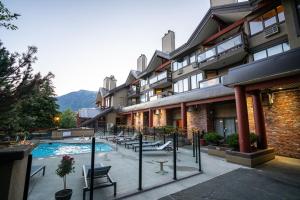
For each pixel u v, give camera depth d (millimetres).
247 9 13633
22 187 3506
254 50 12898
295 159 9273
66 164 4457
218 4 17047
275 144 10539
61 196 4062
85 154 11055
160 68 26781
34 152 14406
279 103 10531
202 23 17484
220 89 12625
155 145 12828
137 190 5176
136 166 8008
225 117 15305
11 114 2988
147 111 24812
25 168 3787
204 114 16047
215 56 15180
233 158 8547
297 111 9703
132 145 13703
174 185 5711
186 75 20438
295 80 6965
